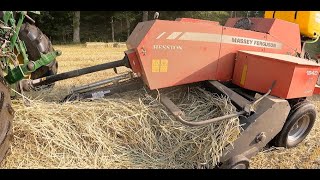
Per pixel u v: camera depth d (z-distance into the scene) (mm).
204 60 3279
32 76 4227
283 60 3105
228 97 3146
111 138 3023
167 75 3096
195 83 3521
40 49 4066
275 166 3266
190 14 21172
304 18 4609
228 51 3434
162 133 3123
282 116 3148
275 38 3799
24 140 2811
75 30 19016
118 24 22453
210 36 3246
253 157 3400
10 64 3463
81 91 3371
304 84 3303
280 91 3180
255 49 3635
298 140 3725
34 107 2996
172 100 3402
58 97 3588
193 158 2975
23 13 3260
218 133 2859
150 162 2959
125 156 2973
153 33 2928
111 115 3080
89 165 2801
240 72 3461
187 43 3119
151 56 2971
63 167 2727
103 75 6348
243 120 3000
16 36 3121
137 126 3088
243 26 4113
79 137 2939
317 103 5359
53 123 2924
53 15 19484
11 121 2322
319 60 5941
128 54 3031
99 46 13836
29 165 2688
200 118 3182
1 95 2221
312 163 3365
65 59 8938
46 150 2812
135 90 3412
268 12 5012
